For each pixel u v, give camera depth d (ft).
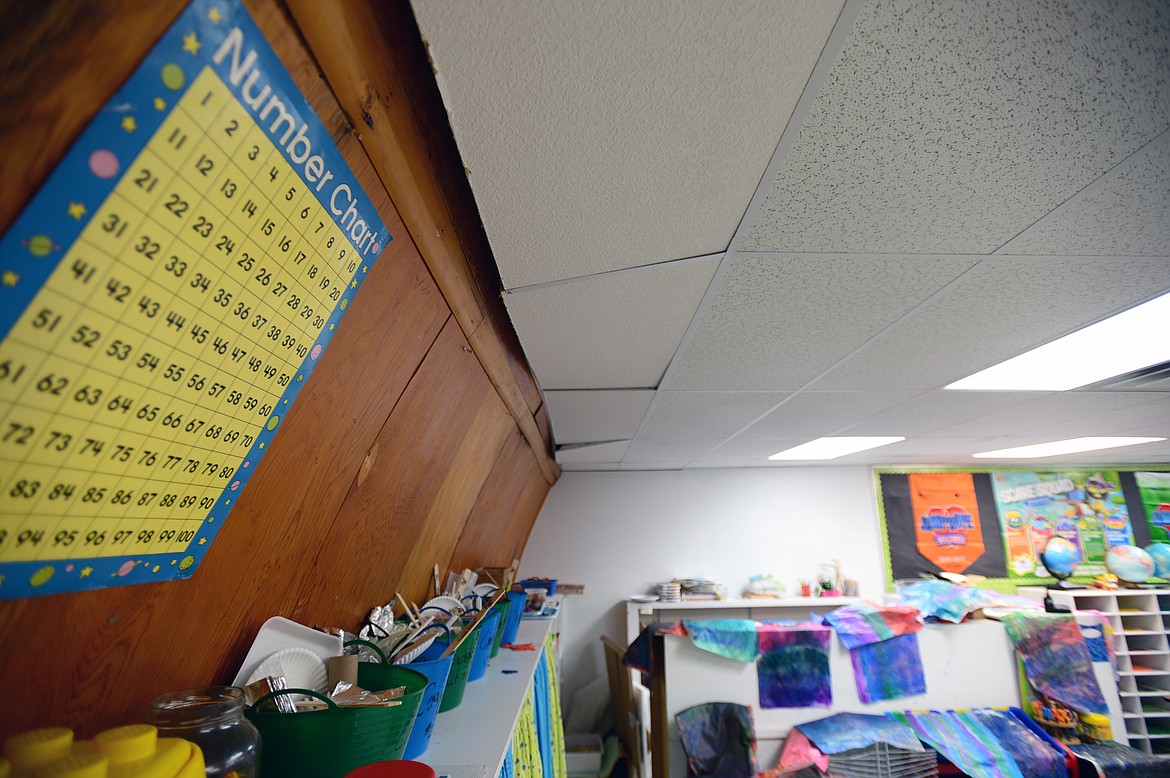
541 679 6.65
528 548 15.79
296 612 3.04
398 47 2.15
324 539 3.04
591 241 3.55
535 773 5.27
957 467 16.31
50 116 1.10
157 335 1.44
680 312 4.84
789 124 2.59
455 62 2.18
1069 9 2.06
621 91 2.33
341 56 1.72
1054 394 8.00
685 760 9.09
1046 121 2.64
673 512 16.08
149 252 1.33
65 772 1.26
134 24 1.16
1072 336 5.70
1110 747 9.05
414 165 2.41
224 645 2.46
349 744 2.24
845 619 9.96
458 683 4.27
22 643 1.49
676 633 9.68
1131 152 2.88
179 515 1.82
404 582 4.92
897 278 4.33
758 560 15.80
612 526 15.99
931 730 9.05
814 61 2.23
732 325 5.19
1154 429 10.64
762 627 9.79
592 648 15.20
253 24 1.40
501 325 4.90
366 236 2.17
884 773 8.52
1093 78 2.40
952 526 15.98
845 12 2.01
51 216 1.13
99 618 1.71
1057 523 16.01
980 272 4.26
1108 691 10.02
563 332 5.13
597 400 7.85
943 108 2.53
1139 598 14.83
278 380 2.01
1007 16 2.07
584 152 2.71
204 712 1.86
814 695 9.41
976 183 3.12
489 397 5.28
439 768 3.10
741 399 8.03
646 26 2.03
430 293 3.08
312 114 1.68
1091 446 12.82
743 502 16.14
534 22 2.00
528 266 3.84
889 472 16.29
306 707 2.41
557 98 2.36
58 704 1.70
